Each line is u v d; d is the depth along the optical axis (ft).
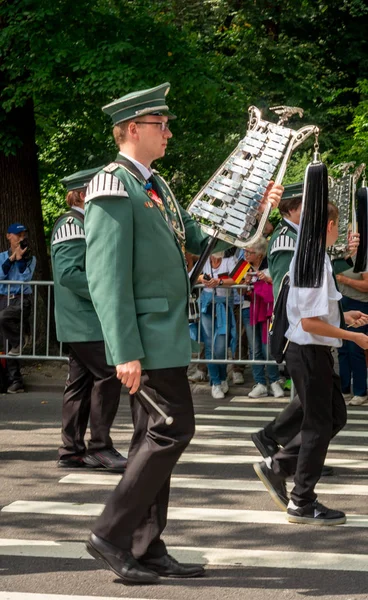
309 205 17.58
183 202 62.28
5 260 37.27
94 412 23.47
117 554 15.12
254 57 64.64
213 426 30.04
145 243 14.66
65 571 15.93
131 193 14.62
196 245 16.10
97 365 23.17
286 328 18.42
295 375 18.30
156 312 14.64
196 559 16.56
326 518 18.70
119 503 14.96
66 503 20.38
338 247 22.25
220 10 65.67
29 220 47.62
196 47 47.55
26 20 43.04
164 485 15.44
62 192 64.80
